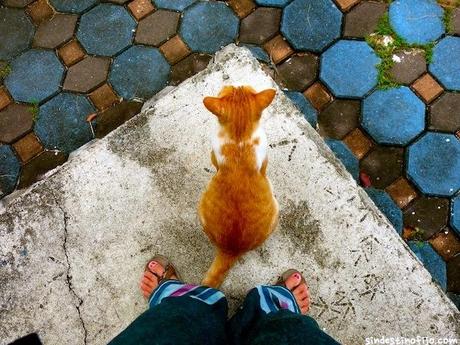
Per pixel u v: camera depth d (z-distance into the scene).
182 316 1.63
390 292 2.05
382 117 2.70
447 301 2.03
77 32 2.98
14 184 2.72
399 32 2.85
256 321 1.78
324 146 2.25
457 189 2.57
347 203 2.16
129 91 2.86
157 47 2.93
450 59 2.78
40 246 2.16
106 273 2.13
